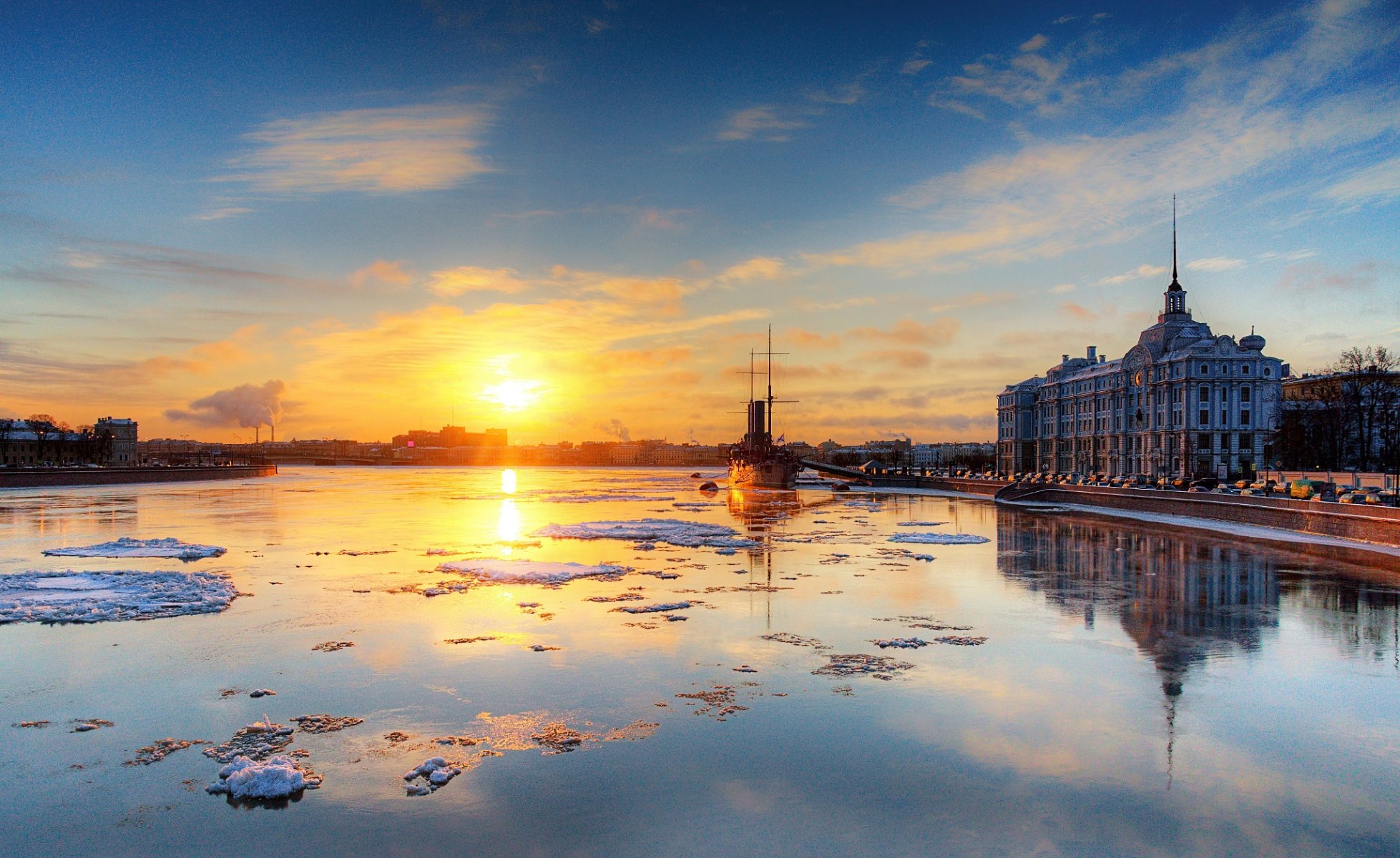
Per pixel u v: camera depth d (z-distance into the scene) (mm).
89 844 14227
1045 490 100312
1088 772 17156
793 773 17031
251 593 36281
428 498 120875
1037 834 14609
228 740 18734
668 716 20266
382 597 35344
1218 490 77500
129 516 78438
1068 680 23328
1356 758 17938
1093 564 45781
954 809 15500
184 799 15836
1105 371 145625
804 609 32875
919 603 34125
